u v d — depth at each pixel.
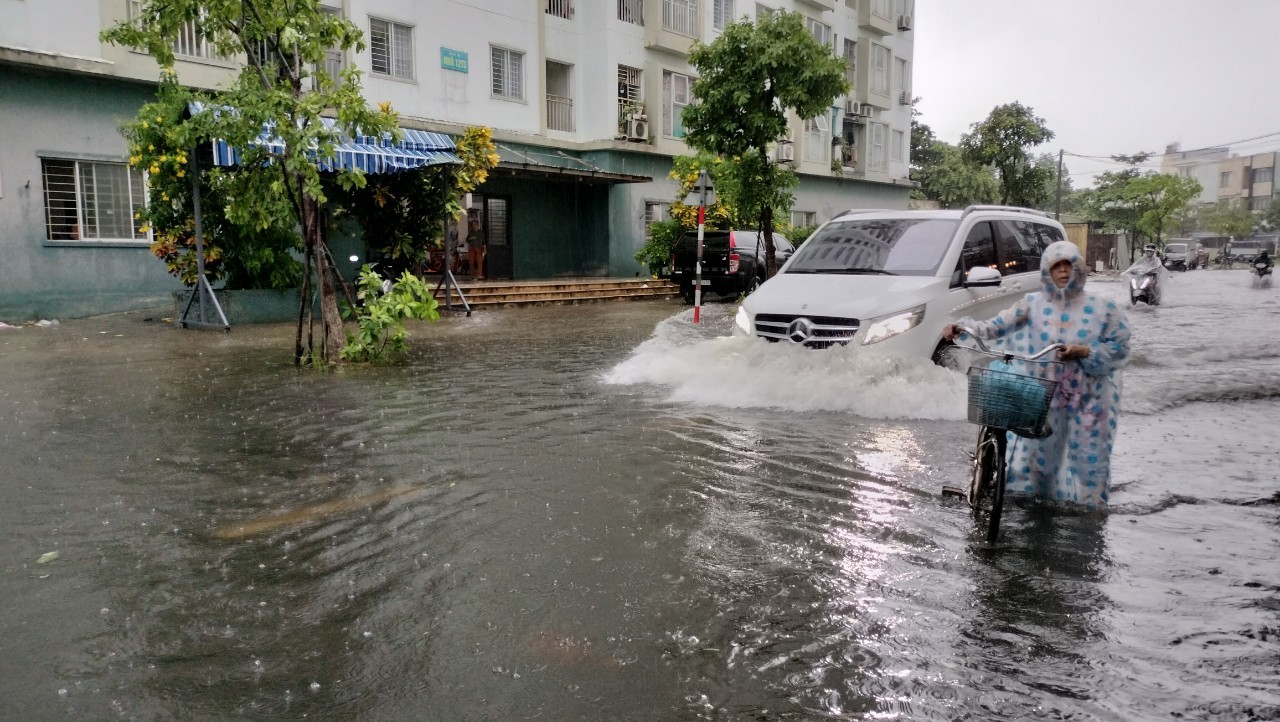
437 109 21.61
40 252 15.43
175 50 16.66
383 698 2.99
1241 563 4.25
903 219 9.42
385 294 11.20
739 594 3.84
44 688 3.05
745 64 16.39
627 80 26.09
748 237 21.19
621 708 2.92
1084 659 3.27
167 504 5.14
